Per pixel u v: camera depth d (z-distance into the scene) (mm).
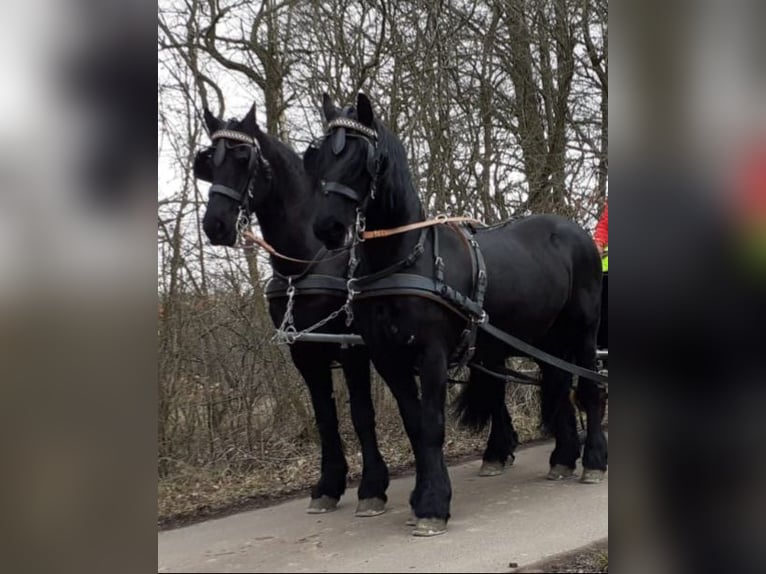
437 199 6945
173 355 5160
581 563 2965
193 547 3326
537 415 6910
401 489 4578
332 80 6629
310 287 4133
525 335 4137
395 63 6793
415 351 3463
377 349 3488
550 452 5594
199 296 5422
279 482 4957
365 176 3266
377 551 3191
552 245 4438
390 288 3363
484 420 4738
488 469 4848
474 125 7434
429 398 3420
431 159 6965
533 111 8008
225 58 6484
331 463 4141
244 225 3938
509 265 3992
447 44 7121
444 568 2926
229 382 5535
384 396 6484
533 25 8055
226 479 5004
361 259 3561
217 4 6250
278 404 5879
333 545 3318
